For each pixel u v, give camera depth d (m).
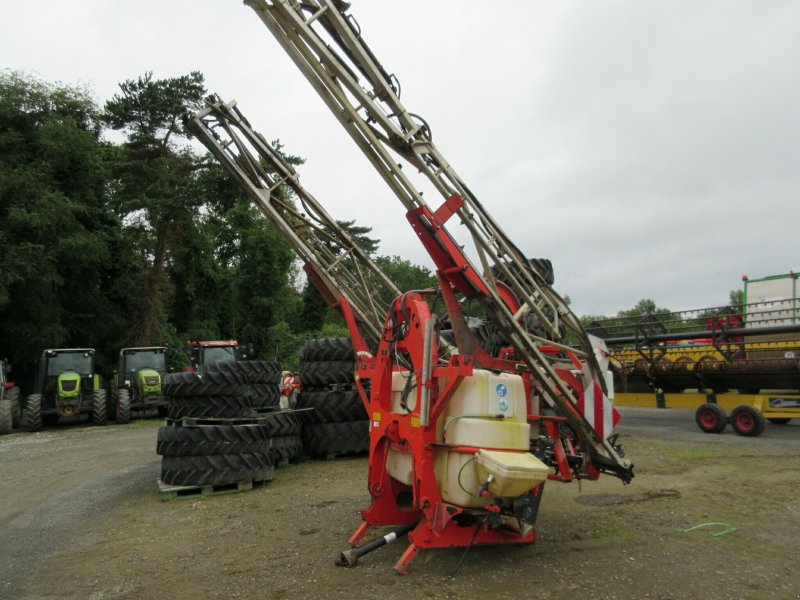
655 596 3.83
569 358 5.46
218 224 31.98
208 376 7.58
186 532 5.59
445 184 4.66
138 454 10.76
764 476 7.52
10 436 14.46
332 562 4.55
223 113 6.15
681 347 13.12
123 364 18.58
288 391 15.28
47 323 21.09
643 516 5.75
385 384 5.07
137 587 4.18
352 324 5.99
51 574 4.52
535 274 5.12
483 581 4.09
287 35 4.41
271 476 7.58
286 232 6.22
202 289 32.38
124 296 26.12
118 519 6.17
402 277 50.59
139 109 26.08
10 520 6.29
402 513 5.07
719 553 4.66
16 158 21.20
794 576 4.16
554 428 5.38
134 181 25.81
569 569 4.32
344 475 8.09
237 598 3.91
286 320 38.75
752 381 11.88
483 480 4.11
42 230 20.22
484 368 4.68
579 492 6.63
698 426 12.45
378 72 4.46
